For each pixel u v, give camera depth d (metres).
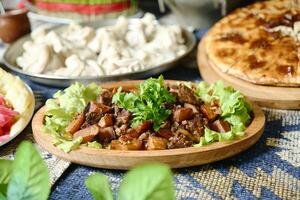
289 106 0.86
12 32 1.12
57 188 0.71
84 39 1.04
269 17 1.05
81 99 0.80
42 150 0.78
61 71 0.96
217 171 0.73
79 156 0.72
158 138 0.73
